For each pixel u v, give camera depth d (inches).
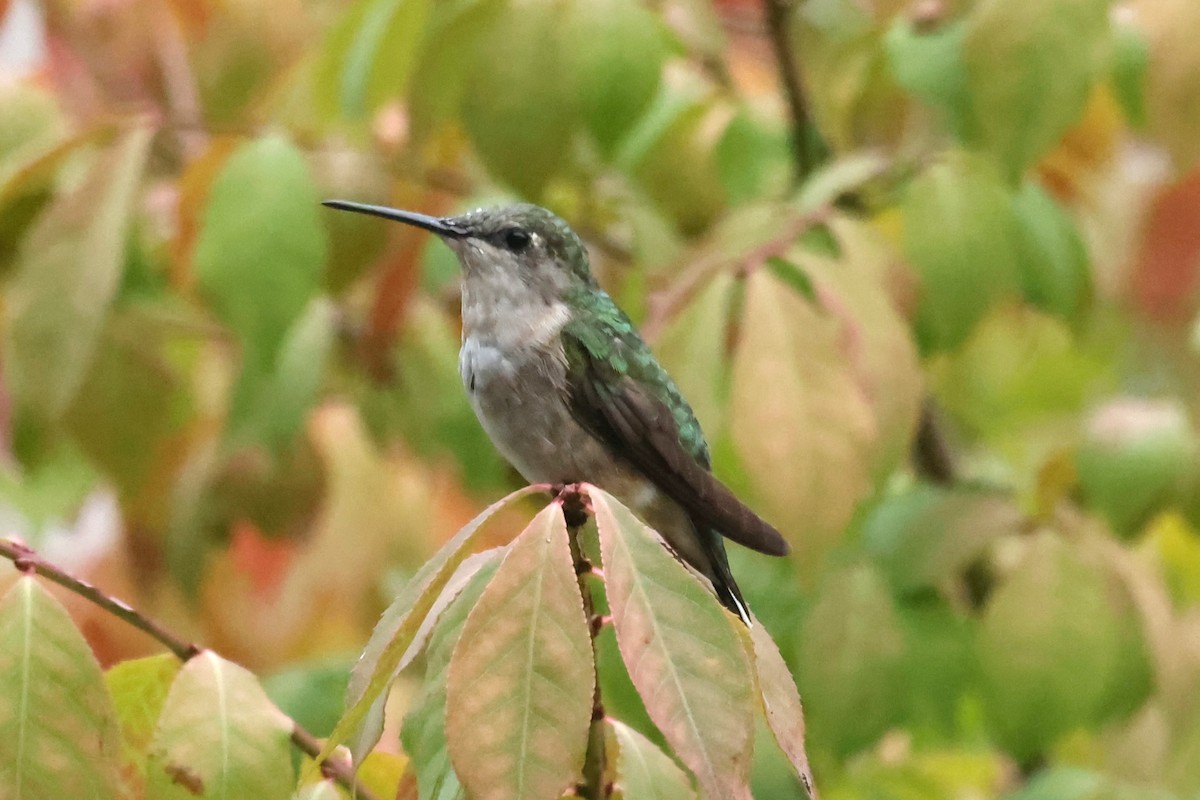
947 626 292.7
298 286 240.4
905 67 277.6
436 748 160.4
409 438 326.3
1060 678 245.0
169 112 291.1
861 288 233.8
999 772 327.6
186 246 280.8
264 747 168.9
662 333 243.0
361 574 299.7
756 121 341.1
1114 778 302.0
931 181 268.5
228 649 315.3
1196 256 358.6
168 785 171.2
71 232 242.8
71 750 157.6
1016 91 241.9
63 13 321.7
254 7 298.7
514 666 136.3
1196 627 277.9
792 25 334.3
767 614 294.2
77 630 161.2
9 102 296.4
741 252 265.4
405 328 330.0
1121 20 265.6
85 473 325.7
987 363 391.5
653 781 170.9
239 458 298.4
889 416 225.8
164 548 313.0
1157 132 254.5
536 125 247.0
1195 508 271.0
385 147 318.7
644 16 249.1
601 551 139.9
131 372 283.9
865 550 281.1
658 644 136.9
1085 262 309.3
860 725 252.8
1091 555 263.9
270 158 241.9
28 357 241.1
